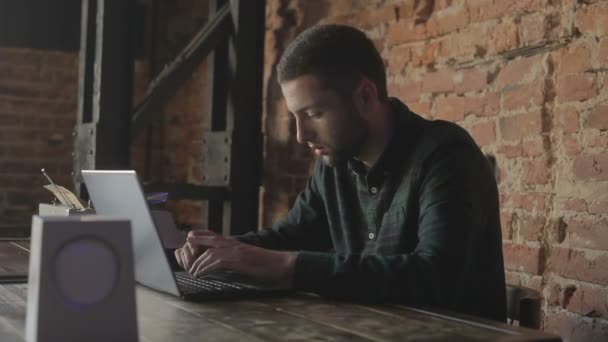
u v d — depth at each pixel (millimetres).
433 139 1597
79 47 4328
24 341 1066
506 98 2525
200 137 4242
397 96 3004
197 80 4285
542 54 2410
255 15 3211
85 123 3064
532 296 1685
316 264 1415
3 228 4121
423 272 1402
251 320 1232
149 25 4543
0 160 4195
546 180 2375
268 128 3654
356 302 1410
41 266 997
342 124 1558
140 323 1196
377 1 3129
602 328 2162
